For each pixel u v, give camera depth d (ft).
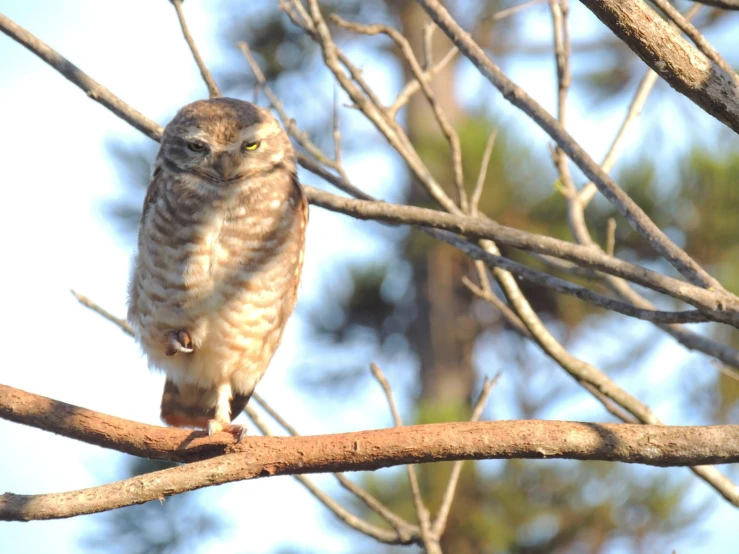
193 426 33.78
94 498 22.18
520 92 26.23
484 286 31.96
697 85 20.30
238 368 32.63
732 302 23.89
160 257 31.81
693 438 22.27
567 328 60.08
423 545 31.68
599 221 56.80
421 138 60.39
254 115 33.42
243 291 31.83
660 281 24.39
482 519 52.49
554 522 54.24
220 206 31.96
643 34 20.02
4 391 23.35
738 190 56.70
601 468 56.03
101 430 23.47
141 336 32.83
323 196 27.66
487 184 57.16
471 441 22.70
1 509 21.68
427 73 32.55
